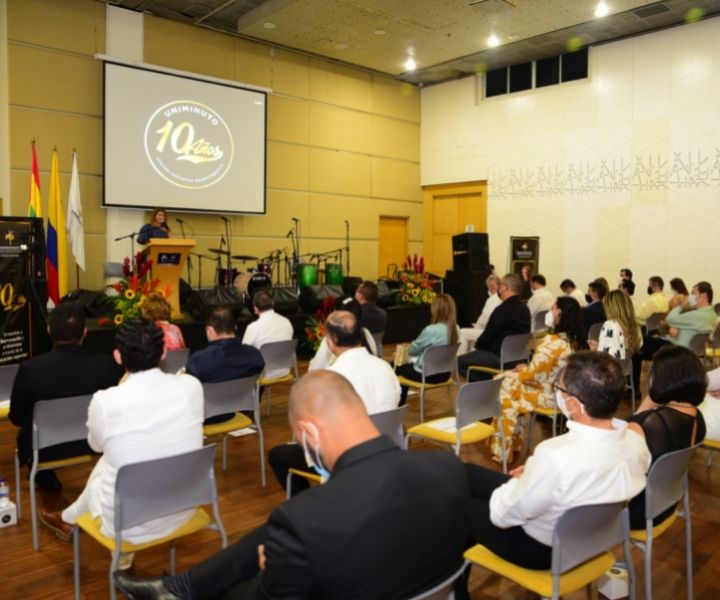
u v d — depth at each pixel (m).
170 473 2.17
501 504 1.92
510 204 10.90
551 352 3.89
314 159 10.62
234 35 9.47
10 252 4.45
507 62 10.66
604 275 9.80
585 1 8.02
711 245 8.73
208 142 9.12
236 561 1.83
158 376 2.29
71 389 2.93
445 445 4.46
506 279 5.10
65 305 3.02
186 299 8.29
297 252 10.48
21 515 3.32
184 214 9.17
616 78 9.55
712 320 5.68
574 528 1.83
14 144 7.66
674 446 2.30
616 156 9.60
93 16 8.19
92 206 8.33
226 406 3.49
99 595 2.57
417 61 10.65
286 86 10.16
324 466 1.41
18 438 3.02
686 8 8.34
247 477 3.89
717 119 8.61
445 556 1.35
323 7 8.26
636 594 2.62
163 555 2.91
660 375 2.38
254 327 4.76
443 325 4.61
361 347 2.92
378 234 11.66
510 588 2.67
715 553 2.99
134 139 8.43
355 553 1.19
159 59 8.77
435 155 12.03
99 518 2.30
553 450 1.83
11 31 7.58
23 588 2.62
